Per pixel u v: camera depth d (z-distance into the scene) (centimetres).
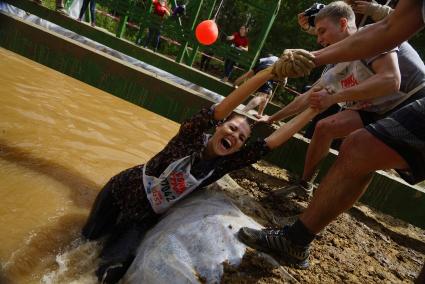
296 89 1321
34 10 676
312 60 200
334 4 296
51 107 461
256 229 245
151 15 720
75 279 243
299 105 325
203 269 224
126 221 281
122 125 489
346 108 339
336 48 197
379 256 306
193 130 266
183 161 262
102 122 474
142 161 415
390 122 205
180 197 265
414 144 200
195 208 258
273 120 337
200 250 231
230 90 627
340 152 219
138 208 274
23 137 376
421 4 178
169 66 641
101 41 659
